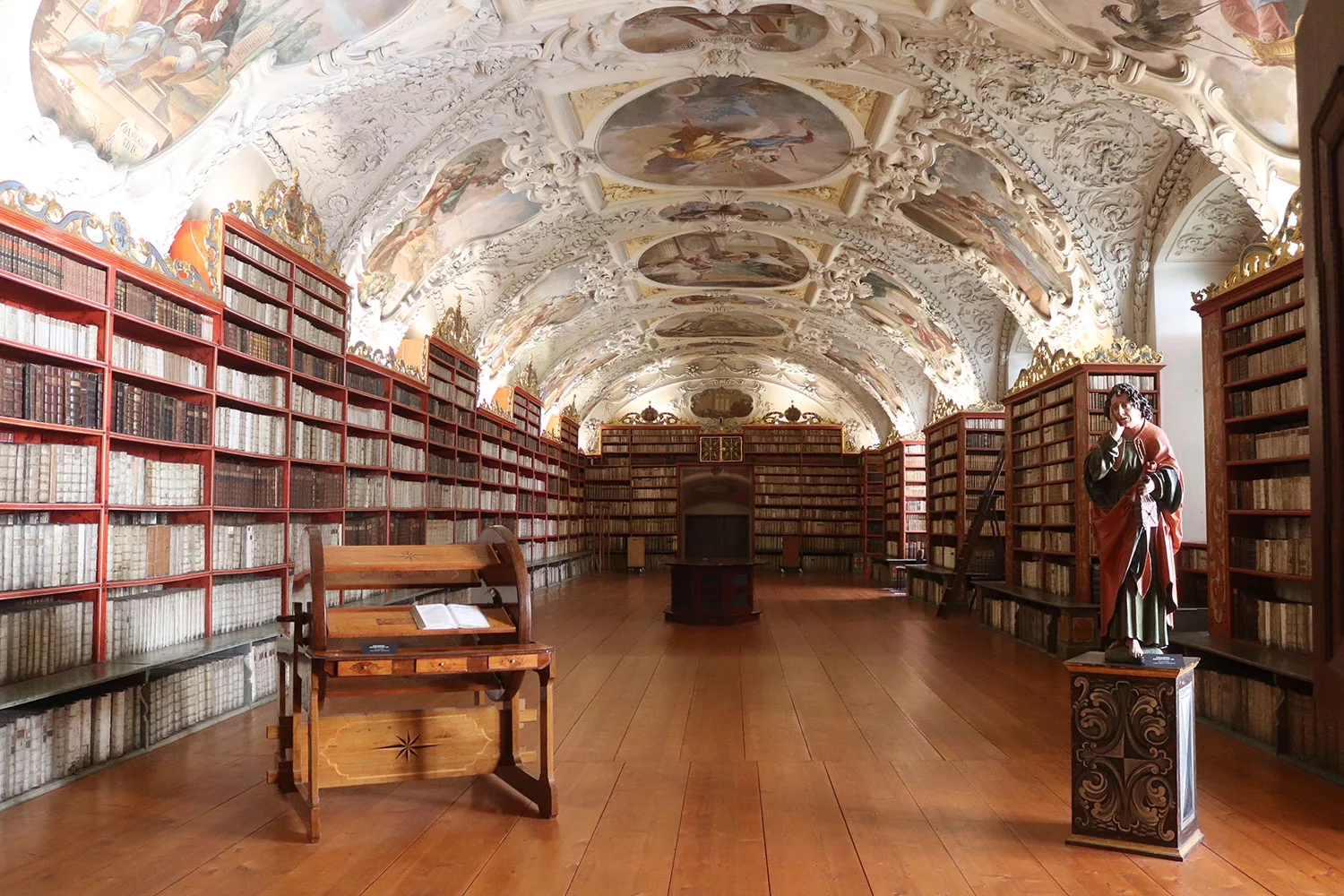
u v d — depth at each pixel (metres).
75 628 6.15
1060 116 9.59
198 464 7.77
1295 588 7.64
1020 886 4.25
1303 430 7.14
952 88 9.41
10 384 5.59
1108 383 11.30
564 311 19.00
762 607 17.66
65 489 6.08
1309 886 4.25
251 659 8.06
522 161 11.56
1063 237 11.11
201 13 6.23
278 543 8.99
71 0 5.45
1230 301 7.91
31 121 5.62
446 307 15.14
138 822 5.11
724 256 17.34
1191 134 8.25
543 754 5.29
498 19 8.16
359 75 7.93
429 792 5.77
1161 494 4.77
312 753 4.91
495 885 4.26
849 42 9.02
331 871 4.42
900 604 18.38
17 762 5.42
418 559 5.51
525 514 21.77
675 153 12.12
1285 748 6.62
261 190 8.87
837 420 30.30
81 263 6.32
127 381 6.95
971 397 17.41
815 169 12.59
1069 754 6.70
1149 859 4.60
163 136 6.80
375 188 10.38
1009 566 14.35
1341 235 1.46
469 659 5.02
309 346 9.77
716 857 4.62
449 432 15.45
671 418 30.64
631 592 20.83
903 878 4.36
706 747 6.89
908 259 15.29
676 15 8.58
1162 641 4.82
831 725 7.66
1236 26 6.91
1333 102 1.44
